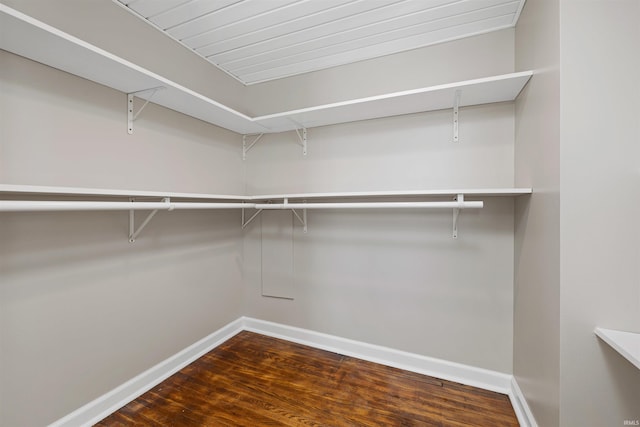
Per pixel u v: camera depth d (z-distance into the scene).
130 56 1.54
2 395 1.12
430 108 1.76
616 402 0.94
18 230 1.15
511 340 1.64
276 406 1.50
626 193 0.92
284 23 1.63
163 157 1.75
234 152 2.33
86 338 1.37
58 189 0.99
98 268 1.42
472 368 1.72
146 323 1.66
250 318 2.43
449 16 1.54
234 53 1.95
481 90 1.48
